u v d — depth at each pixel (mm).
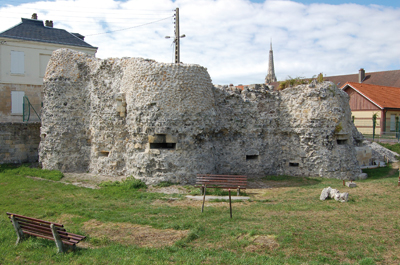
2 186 13203
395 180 14273
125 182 13148
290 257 6297
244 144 15680
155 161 13070
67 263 6289
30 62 25203
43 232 7207
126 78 14430
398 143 26531
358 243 6828
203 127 13531
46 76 16438
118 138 14805
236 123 15562
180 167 13047
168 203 10852
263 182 14547
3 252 6887
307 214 9023
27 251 6980
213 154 14297
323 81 16156
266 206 10188
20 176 15055
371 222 8102
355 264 5934
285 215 8992
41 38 25609
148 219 8938
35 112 22594
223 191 12258
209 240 7266
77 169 15906
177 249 6852
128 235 7828
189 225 8242
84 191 12430
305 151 15719
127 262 6227
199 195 11742
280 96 16516
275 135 16328
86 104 16125
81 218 9102
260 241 7078
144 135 13352
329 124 15438
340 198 10375
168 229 8156
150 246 7109
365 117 32625
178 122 13141
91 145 15945
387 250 6500
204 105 13703
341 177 15430
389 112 31719
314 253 6453
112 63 15383
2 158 18328
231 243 7000
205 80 13945
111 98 15070
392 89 36250
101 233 7992
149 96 13289
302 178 15203
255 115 15906
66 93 15984
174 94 13172
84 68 16234
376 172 18203
